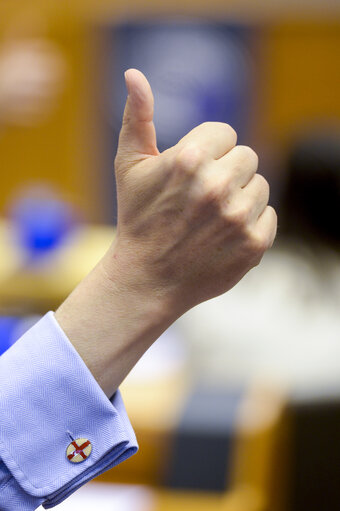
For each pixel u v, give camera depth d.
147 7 5.11
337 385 2.06
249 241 1.22
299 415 2.00
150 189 1.22
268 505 1.74
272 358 2.14
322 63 5.05
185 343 2.24
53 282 2.93
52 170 5.36
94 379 1.23
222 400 1.81
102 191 5.37
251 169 1.22
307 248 2.40
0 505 1.23
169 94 5.07
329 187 2.42
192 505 1.70
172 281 1.23
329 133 2.55
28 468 1.23
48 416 1.23
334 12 5.00
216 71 5.07
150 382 1.97
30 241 3.11
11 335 1.99
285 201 2.49
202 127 1.23
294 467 2.02
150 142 1.23
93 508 1.68
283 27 5.03
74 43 5.19
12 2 5.16
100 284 1.24
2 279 2.95
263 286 2.31
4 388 1.23
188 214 1.21
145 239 1.23
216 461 1.72
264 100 5.12
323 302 2.27
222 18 5.04
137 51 5.13
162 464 1.74
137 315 1.24
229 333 2.22
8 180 5.38
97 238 3.41
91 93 5.24
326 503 2.02
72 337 1.24
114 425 1.24
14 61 3.66
